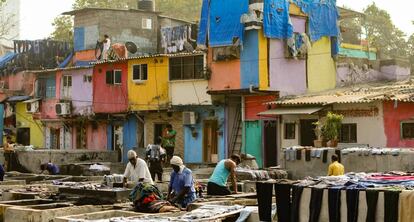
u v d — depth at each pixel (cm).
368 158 2069
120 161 3650
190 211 1161
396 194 838
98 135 3872
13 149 3206
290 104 2744
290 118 2828
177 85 3272
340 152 2144
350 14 3716
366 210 863
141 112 3453
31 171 3189
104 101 3681
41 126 4297
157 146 2291
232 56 2991
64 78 4025
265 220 996
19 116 4497
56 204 1365
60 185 1800
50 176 2311
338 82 3312
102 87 3694
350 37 3969
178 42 4006
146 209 1236
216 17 3038
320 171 2200
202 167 3075
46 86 4194
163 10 5756
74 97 3947
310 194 919
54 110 4103
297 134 2795
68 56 4450
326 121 2406
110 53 3978
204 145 3231
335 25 3284
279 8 2977
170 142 2828
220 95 3094
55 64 4484
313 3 3173
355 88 3091
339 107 2636
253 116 3023
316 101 2653
